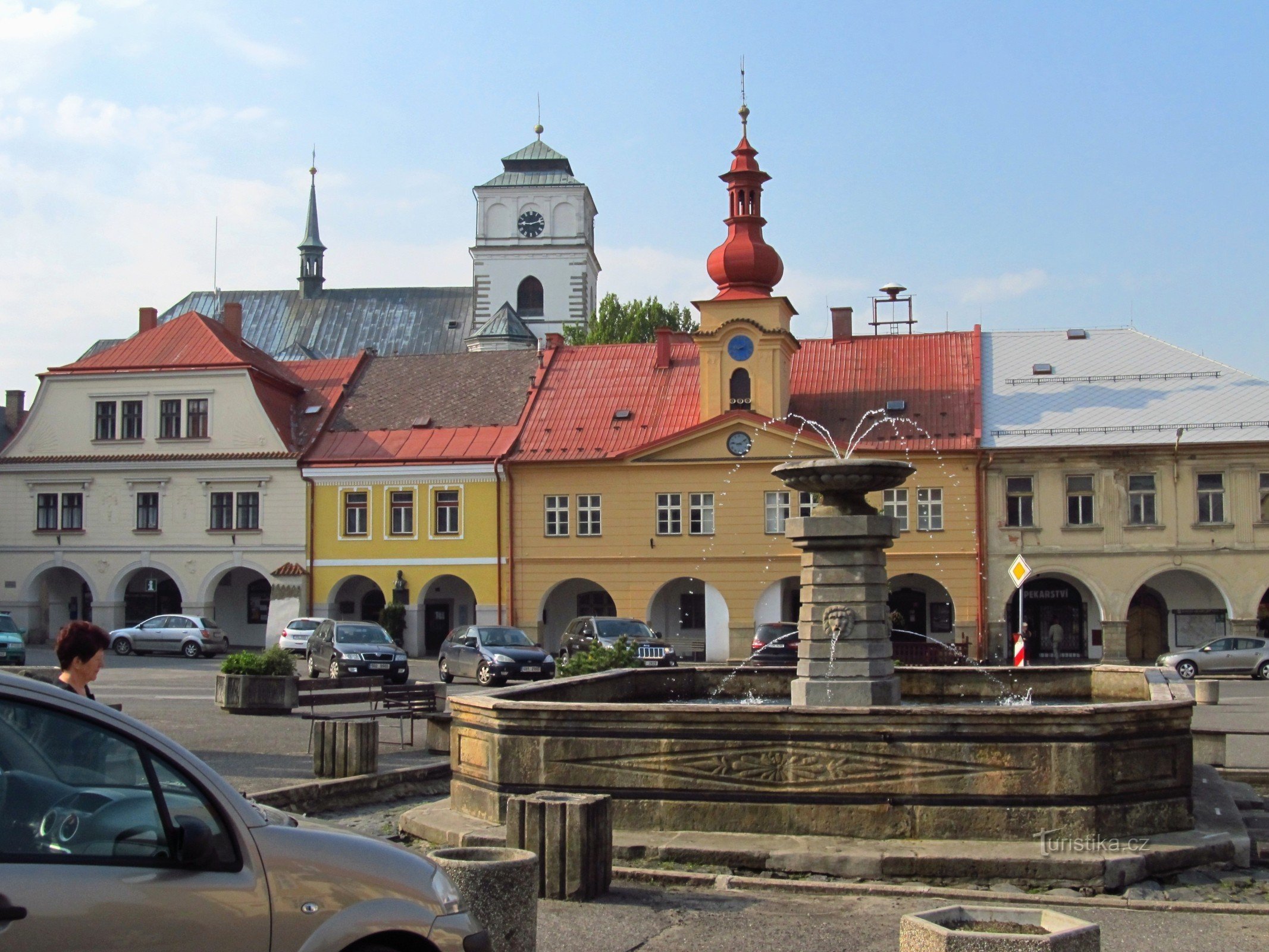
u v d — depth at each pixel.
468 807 13.83
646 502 51.97
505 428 54.94
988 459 49.69
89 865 5.61
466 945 6.64
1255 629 48.31
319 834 6.48
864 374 54.31
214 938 5.84
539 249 101.06
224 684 27.59
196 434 56.56
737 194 52.91
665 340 56.59
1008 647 50.06
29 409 58.41
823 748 12.55
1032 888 11.64
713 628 51.16
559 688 16.50
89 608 59.81
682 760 12.81
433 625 55.66
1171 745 12.80
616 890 11.56
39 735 5.72
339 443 55.97
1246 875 12.20
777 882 11.55
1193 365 52.41
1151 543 49.03
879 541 17.33
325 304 101.31
